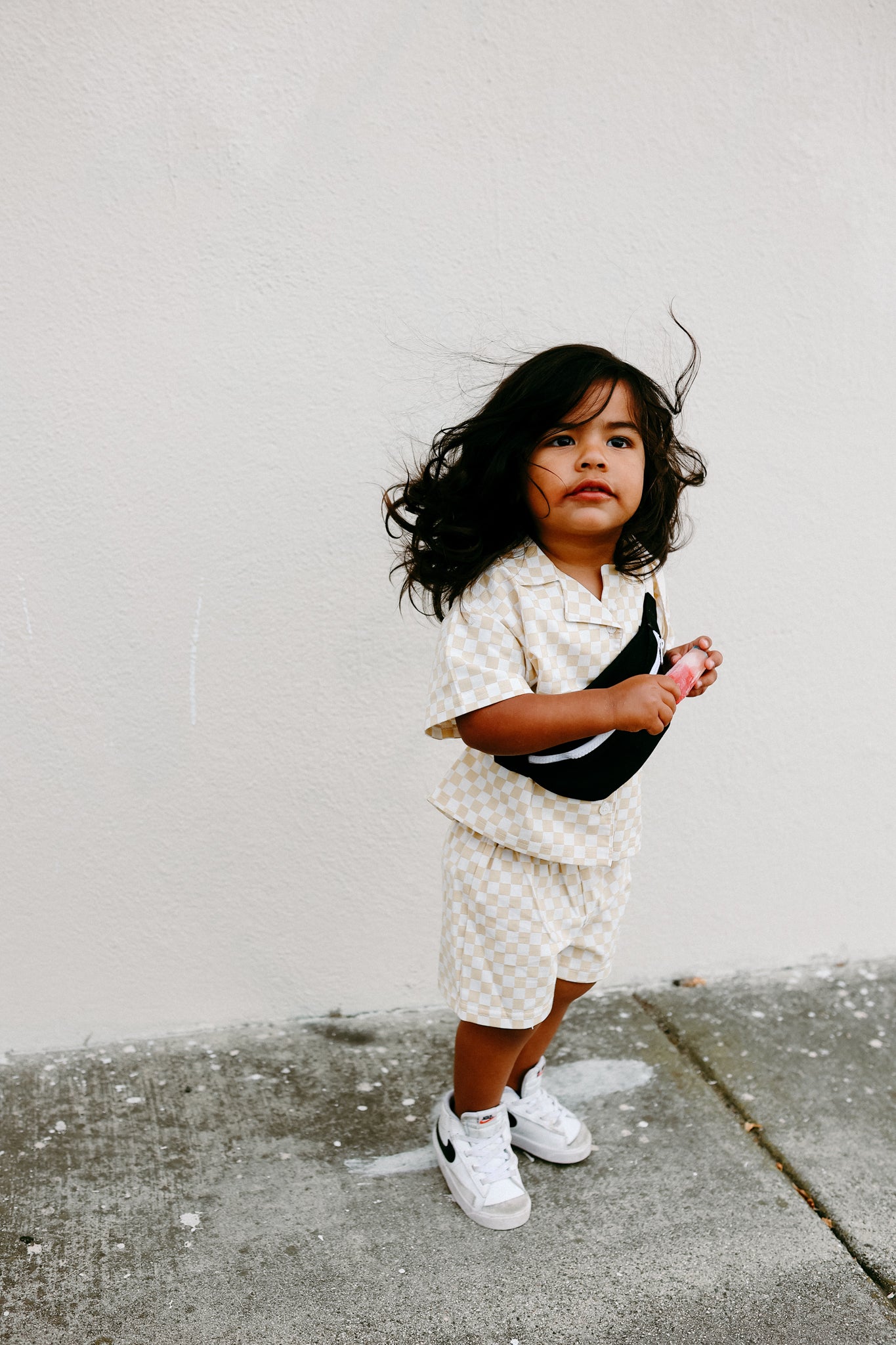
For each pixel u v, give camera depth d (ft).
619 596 5.63
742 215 7.18
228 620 6.97
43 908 7.13
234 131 6.32
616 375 5.20
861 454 7.79
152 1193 5.98
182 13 6.11
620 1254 5.73
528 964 5.57
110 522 6.66
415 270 6.75
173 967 7.45
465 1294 5.41
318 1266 5.54
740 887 8.43
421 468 6.35
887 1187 6.34
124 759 7.04
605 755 5.39
